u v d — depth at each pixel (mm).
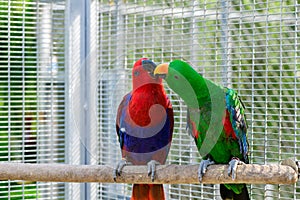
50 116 2791
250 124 2398
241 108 2156
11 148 2721
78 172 2100
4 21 2674
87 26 2768
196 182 2014
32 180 2148
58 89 2809
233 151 2156
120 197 2689
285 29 2400
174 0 2541
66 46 2795
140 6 2639
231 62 2459
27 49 2775
